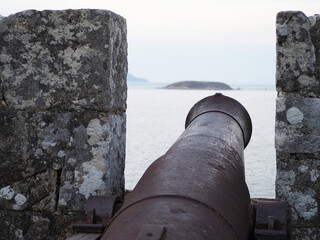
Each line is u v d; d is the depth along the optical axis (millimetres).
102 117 4449
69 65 4453
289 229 3408
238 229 2873
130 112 49062
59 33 4457
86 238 3514
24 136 4555
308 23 4277
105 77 4414
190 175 3035
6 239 4617
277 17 4316
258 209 3412
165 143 22141
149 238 2365
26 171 4566
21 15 4504
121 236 2543
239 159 3627
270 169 14617
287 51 4312
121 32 4684
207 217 2707
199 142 3592
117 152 4695
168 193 2822
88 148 4465
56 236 4543
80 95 4453
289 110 4340
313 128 4324
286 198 4387
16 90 4539
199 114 4500
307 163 4355
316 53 4285
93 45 4410
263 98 94750
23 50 4512
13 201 4590
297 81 4320
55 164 4516
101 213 3662
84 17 4418
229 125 4230
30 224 4582
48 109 4516
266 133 26969
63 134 4504
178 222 2562
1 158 4594
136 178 12789
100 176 4453
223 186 3066
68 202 4500
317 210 4352
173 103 72875
